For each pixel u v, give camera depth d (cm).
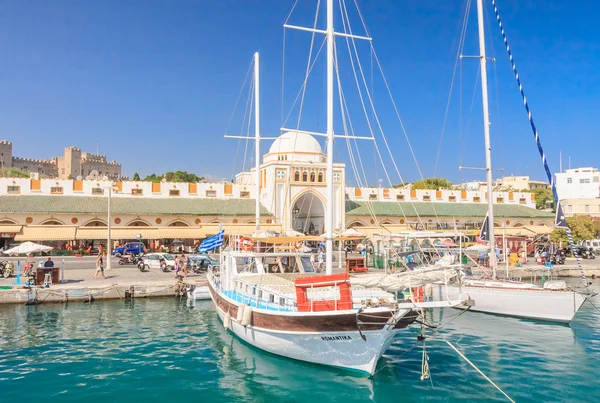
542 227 6975
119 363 1803
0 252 5066
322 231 6531
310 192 6188
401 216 6738
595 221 8125
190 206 5988
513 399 1447
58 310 2800
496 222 7150
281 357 1803
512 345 2052
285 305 1758
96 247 5688
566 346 2038
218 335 2223
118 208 5650
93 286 3144
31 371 1708
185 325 2438
